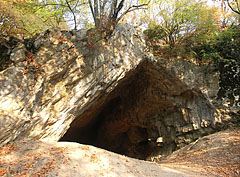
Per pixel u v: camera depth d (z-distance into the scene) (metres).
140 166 9.13
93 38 14.23
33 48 11.12
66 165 7.24
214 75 18.38
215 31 18.61
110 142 26.77
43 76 10.83
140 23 19.78
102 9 16.02
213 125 17.28
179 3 17.66
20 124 9.27
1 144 8.30
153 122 20.84
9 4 13.33
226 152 11.69
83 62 13.00
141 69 18.80
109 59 14.81
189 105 18.66
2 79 9.24
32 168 6.71
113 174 7.43
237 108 17.19
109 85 15.14
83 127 24.23
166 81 18.41
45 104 10.84
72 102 12.35
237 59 14.18
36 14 16.22
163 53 18.09
